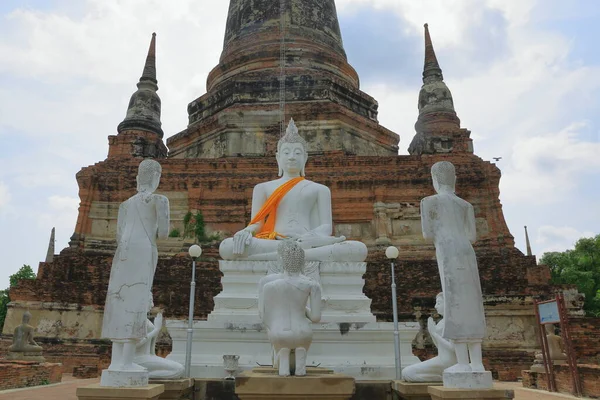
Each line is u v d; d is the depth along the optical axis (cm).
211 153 2580
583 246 4588
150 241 827
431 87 2656
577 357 1580
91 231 2161
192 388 940
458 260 789
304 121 2506
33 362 1430
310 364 1044
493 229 2131
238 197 2195
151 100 2639
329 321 1145
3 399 1084
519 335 1783
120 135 2458
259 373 802
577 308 1794
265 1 2906
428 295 1873
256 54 2769
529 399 1154
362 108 2775
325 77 2608
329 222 1443
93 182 2212
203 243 2123
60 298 1878
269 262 1236
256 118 2527
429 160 2262
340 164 2245
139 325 777
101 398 712
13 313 1841
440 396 726
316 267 1232
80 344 1817
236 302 1193
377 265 1952
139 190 873
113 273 805
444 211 822
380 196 2180
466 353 771
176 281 1919
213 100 2742
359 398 933
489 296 1842
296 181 1480
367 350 1087
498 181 2197
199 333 1105
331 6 3033
